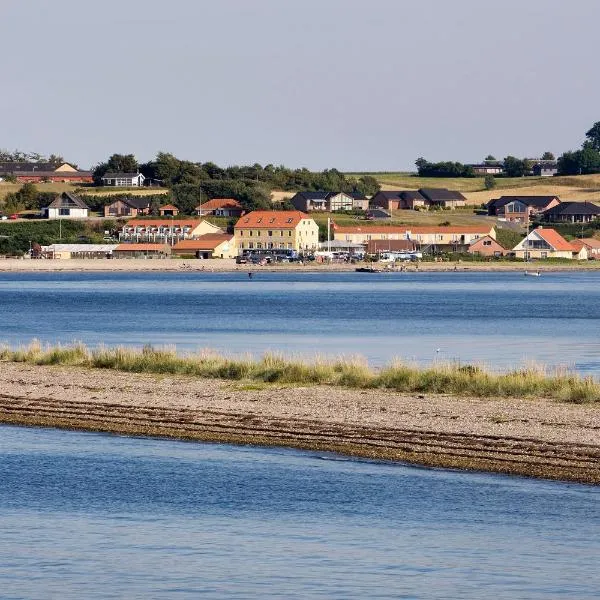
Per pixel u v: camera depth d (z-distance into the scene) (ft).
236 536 352.28
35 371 644.69
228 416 506.48
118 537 352.28
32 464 436.76
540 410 499.51
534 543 342.44
